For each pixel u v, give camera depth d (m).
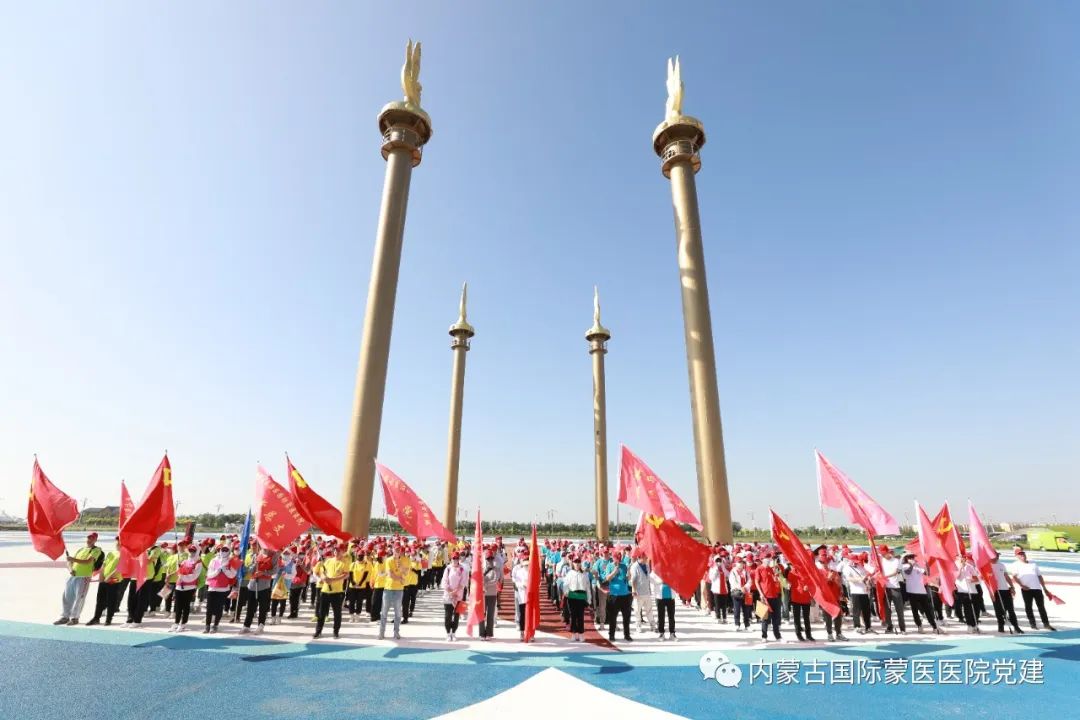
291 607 16.23
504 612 19.50
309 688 9.20
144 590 14.27
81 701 8.37
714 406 29.22
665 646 13.03
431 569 25.83
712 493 27.91
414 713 8.10
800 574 13.03
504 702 8.62
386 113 34.03
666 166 34.22
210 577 13.51
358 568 16.56
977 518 15.28
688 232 32.34
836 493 15.48
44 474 14.19
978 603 15.55
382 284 31.36
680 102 34.50
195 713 7.99
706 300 31.17
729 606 18.12
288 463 16.30
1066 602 21.38
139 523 12.80
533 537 13.49
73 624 13.69
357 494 27.95
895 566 15.14
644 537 13.10
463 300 56.00
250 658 11.03
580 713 8.19
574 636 13.70
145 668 10.14
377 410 29.45
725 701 8.87
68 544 43.75
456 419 52.84
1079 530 59.28
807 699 9.04
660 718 8.05
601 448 52.06
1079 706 8.80
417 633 14.45
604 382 54.19
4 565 27.78
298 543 18.42
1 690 8.77
